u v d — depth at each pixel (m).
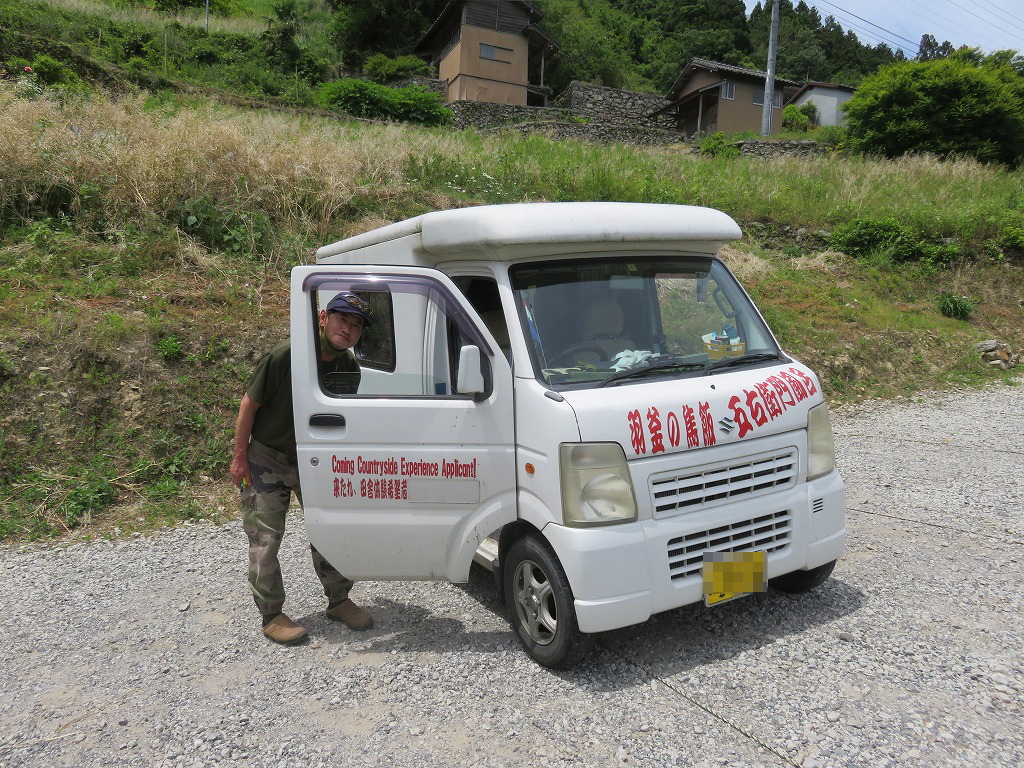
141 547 5.48
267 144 11.46
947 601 4.21
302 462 3.72
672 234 3.89
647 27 68.50
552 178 14.67
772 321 11.15
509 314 3.63
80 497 5.96
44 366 6.66
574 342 3.67
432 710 3.33
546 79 45.88
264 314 8.26
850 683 3.40
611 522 3.31
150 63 25.31
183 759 3.05
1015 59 26.83
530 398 3.48
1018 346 12.66
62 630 4.27
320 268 3.72
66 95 11.94
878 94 23.14
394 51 40.38
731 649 3.74
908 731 3.02
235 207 9.93
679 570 3.47
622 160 17.05
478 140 16.89
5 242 8.58
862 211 15.70
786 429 3.78
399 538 3.77
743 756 2.92
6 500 5.88
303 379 3.68
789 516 3.79
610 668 3.62
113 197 9.37
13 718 3.40
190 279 8.67
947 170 19.19
